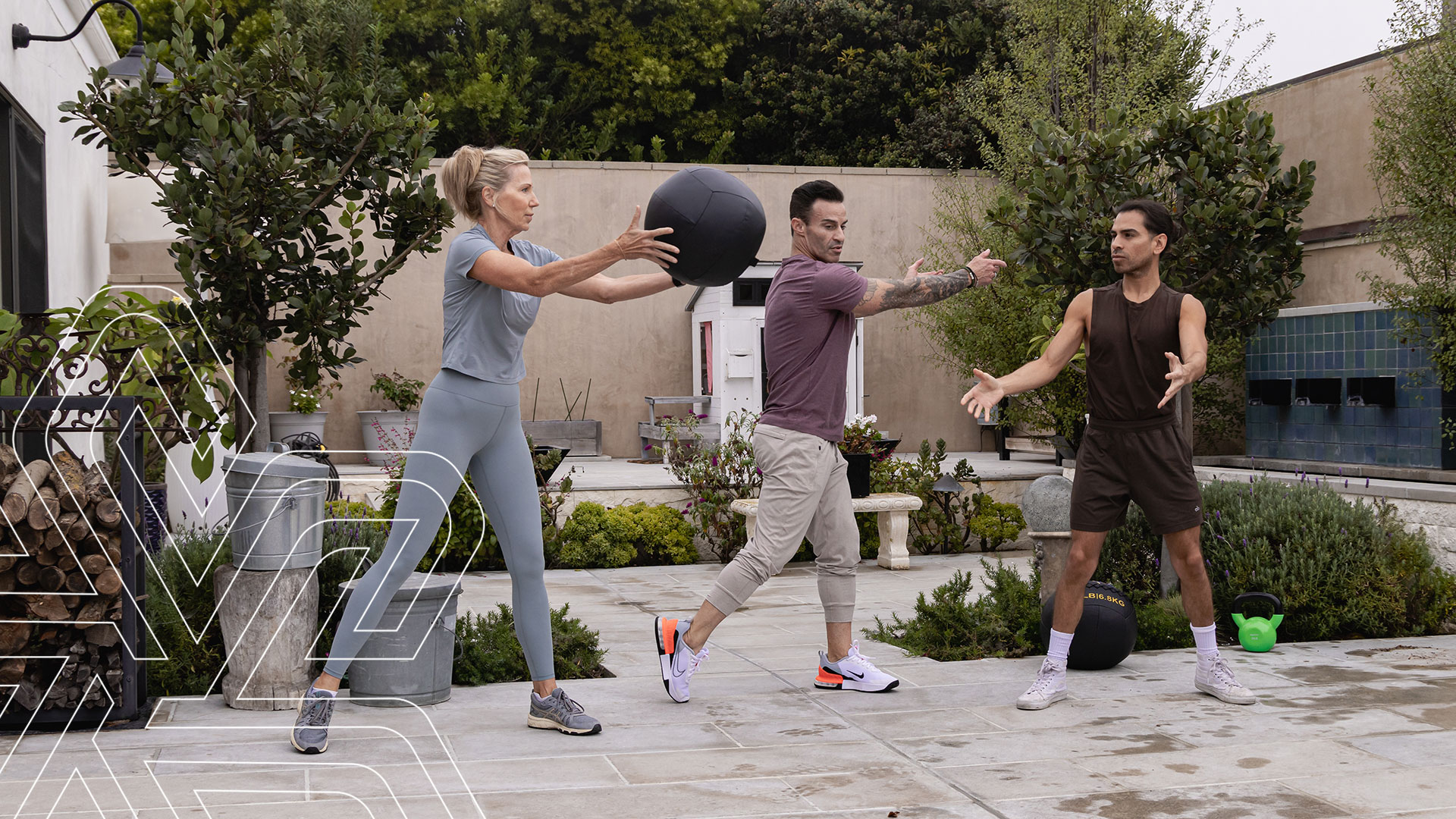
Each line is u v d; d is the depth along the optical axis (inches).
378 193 187.8
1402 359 299.1
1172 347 144.1
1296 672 167.5
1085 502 148.1
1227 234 204.4
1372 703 147.7
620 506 349.7
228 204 164.2
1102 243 205.2
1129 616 168.2
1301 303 353.4
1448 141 265.7
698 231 132.2
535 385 513.7
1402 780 114.2
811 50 792.9
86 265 262.2
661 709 145.7
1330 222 341.1
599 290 137.9
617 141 818.2
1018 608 192.9
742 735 132.4
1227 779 114.9
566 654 174.1
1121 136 211.6
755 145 846.5
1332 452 325.4
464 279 124.6
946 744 128.5
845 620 157.5
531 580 133.2
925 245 529.7
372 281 186.7
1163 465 146.3
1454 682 160.4
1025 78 472.4
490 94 768.3
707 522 342.3
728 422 379.9
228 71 172.1
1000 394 148.3
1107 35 440.5
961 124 719.7
